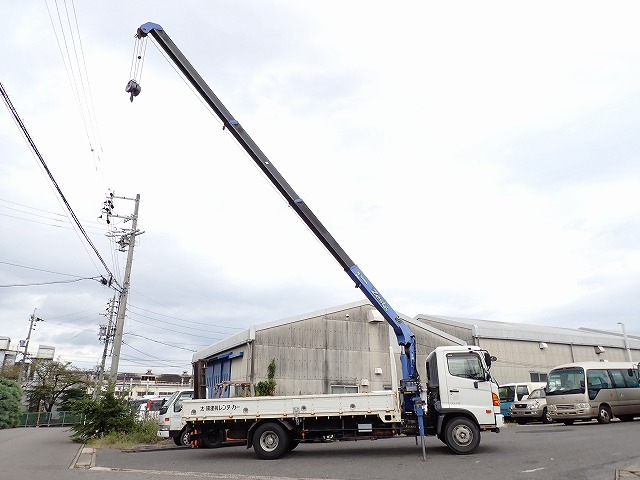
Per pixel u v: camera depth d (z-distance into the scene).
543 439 14.67
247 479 9.46
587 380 20.70
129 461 12.91
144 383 99.19
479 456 11.49
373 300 13.89
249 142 14.18
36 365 56.81
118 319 23.27
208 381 29.00
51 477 10.17
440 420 12.24
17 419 40.16
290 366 22.64
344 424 12.59
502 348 32.22
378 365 24.38
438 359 12.70
